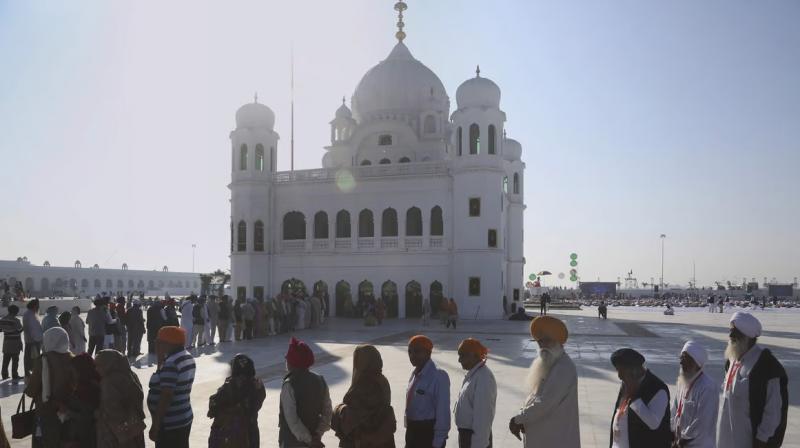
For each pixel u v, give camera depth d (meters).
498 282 45.62
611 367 20.62
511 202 60.59
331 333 34.12
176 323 25.30
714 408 6.55
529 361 22.12
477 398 7.00
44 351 7.89
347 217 50.28
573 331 35.75
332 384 17.25
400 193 48.31
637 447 6.21
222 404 7.28
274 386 16.91
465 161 46.06
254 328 31.77
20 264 121.88
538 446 6.65
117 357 7.80
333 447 10.98
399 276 47.69
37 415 7.84
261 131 51.53
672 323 43.38
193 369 8.11
